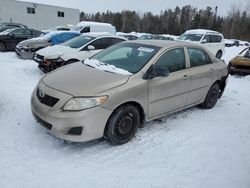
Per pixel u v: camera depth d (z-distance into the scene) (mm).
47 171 3252
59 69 4527
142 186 3090
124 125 3938
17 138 3965
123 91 3762
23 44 11445
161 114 4578
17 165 3316
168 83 4445
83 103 3480
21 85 7008
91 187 3018
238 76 10812
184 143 4184
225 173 3447
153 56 4383
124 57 4625
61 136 3521
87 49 8445
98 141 4055
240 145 4238
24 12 37594
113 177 3219
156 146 4035
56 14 40500
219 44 16969
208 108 5895
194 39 15969
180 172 3408
